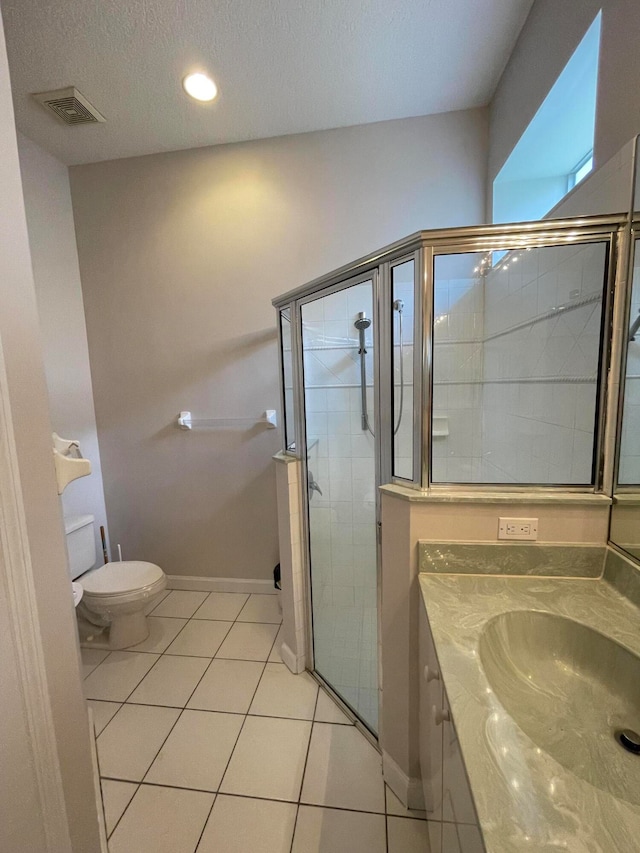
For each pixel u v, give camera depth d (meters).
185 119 1.93
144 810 1.21
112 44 1.47
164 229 2.28
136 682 1.75
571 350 1.22
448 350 1.61
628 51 0.95
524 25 1.48
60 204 2.24
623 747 0.68
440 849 0.80
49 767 0.58
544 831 0.45
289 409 1.89
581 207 1.23
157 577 2.01
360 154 2.05
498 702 0.65
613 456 1.04
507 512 1.09
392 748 1.26
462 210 2.02
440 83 1.78
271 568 2.47
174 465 2.46
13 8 1.31
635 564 0.95
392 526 1.19
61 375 2.24
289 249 2.18
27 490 0.55
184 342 2.35
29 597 0.54
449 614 0.91
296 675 1.78
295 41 1.50
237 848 1.11
